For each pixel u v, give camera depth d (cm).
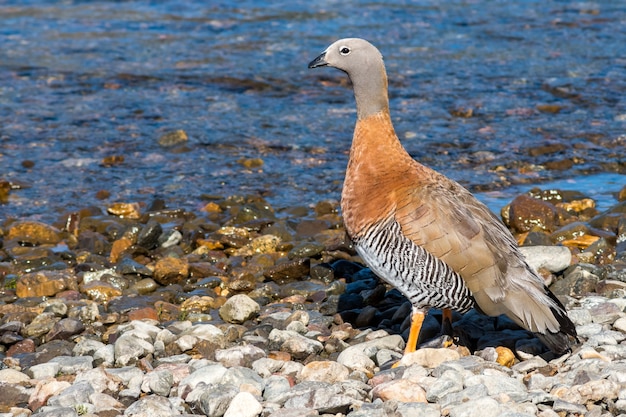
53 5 2692
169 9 2658
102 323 1041
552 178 1545
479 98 1941
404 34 2395
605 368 831
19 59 2211
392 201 902
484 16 2545
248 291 1149
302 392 818
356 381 841
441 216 882
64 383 852
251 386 827
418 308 911
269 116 1875
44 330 1020
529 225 1292
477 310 913
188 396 827
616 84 2003
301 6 2673
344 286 1125
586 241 1220
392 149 947
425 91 1989
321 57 973
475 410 753
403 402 787
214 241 1286
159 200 1459
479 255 875
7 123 1831
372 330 996
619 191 1473
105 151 1708
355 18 2541
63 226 1383
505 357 899
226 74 2120
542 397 775
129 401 838
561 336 887
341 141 1745
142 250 1262
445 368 847
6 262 1245
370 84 954
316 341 951
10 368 912
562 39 2328
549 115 1841
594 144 1692
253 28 2467
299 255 1219
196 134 1783
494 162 1614
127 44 2336
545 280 1091
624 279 1098
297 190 1527
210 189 1537
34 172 1612
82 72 2128
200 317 1056
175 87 2044
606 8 2602
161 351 951
